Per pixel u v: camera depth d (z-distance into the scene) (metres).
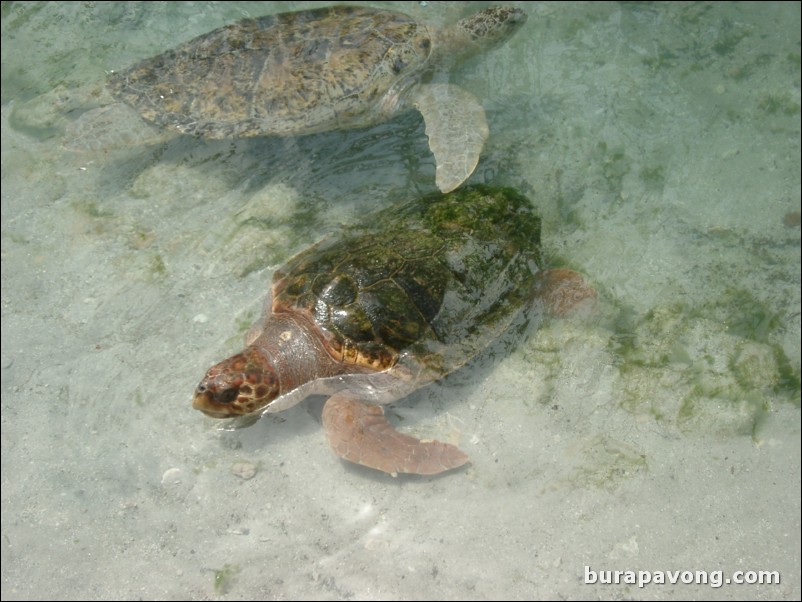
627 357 2.86
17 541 2.63
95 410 2.80
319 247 2.94
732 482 2.69
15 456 2.74
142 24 3.58
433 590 2.55
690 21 3.62
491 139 3.25
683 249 3.08
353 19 3.28
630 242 3.08
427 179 3.16
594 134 3.29
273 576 2.57
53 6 3.63
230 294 2.98
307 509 2.66
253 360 2.70
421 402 2.77
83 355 2.89
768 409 2.79
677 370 2.85
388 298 2.72
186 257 3.05
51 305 2.99
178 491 2.68
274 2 3.65
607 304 2.95
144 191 3.18
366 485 2.68
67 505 2.67
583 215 3.12
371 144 3.25
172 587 2.57
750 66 3.49
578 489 2.67
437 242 2.81
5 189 3.21
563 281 2.94
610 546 2.61
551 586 2.56
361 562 2.59
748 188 3.21
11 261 3.07
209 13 3.60
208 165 3.22
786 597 2.55
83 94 3.36
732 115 3.37
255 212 3.10
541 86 3.41
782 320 2.95
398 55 3.19
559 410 2.77
